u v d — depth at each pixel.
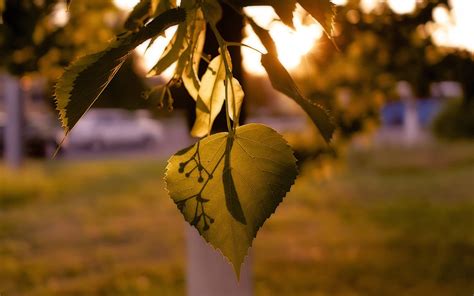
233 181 0.68
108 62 0.63
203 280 3.32
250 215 0.67
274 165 0.68
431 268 8.23
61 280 8.09
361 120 4.71
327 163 4.89
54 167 19.52
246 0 0.74
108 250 9.59
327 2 0.69
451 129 24.50
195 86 0.74
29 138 21.25
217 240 0.67
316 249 9.41
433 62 3.99
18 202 13.68
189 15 0.73
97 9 3.53
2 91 25.52
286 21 0.72
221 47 0.72
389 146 24.25
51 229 11.09
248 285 3.34
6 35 3.19
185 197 0.67
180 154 0.68
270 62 0.73
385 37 3.67
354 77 4.24
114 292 7.54
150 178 17.53
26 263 8.79
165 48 0.72
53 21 3.50
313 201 13.26
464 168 18.47
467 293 7.28
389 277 7.96
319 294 7.34
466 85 4.09
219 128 1.38
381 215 11.84
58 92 0.63
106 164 20.94
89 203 13.65
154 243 10.01
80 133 26.97
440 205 12.72
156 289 7.58
